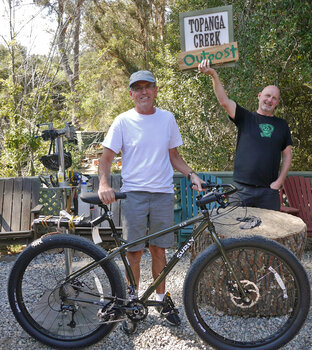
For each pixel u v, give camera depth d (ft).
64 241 8.21
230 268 8.04
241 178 11.53
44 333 8.46
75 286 8.34
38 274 8.67
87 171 33.24
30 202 15.40
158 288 9.21
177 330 9.02
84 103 31.60
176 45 28.84
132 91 8.61
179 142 9.24
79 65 32.40
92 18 42.93
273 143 11.29
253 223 9.93
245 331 8.77
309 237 14.66
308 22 17.16
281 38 17.98
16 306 8.44
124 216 8.91
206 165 22.90
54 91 27.63
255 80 20.04
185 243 8.27
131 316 8.26
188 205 15.31
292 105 23.22
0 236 14.46
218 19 10.37
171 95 22.90
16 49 26.25
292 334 7.90
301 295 7.80
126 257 8.39
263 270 9.16
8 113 24.53
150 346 8.48
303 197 15.06
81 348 8.33
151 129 8.73
